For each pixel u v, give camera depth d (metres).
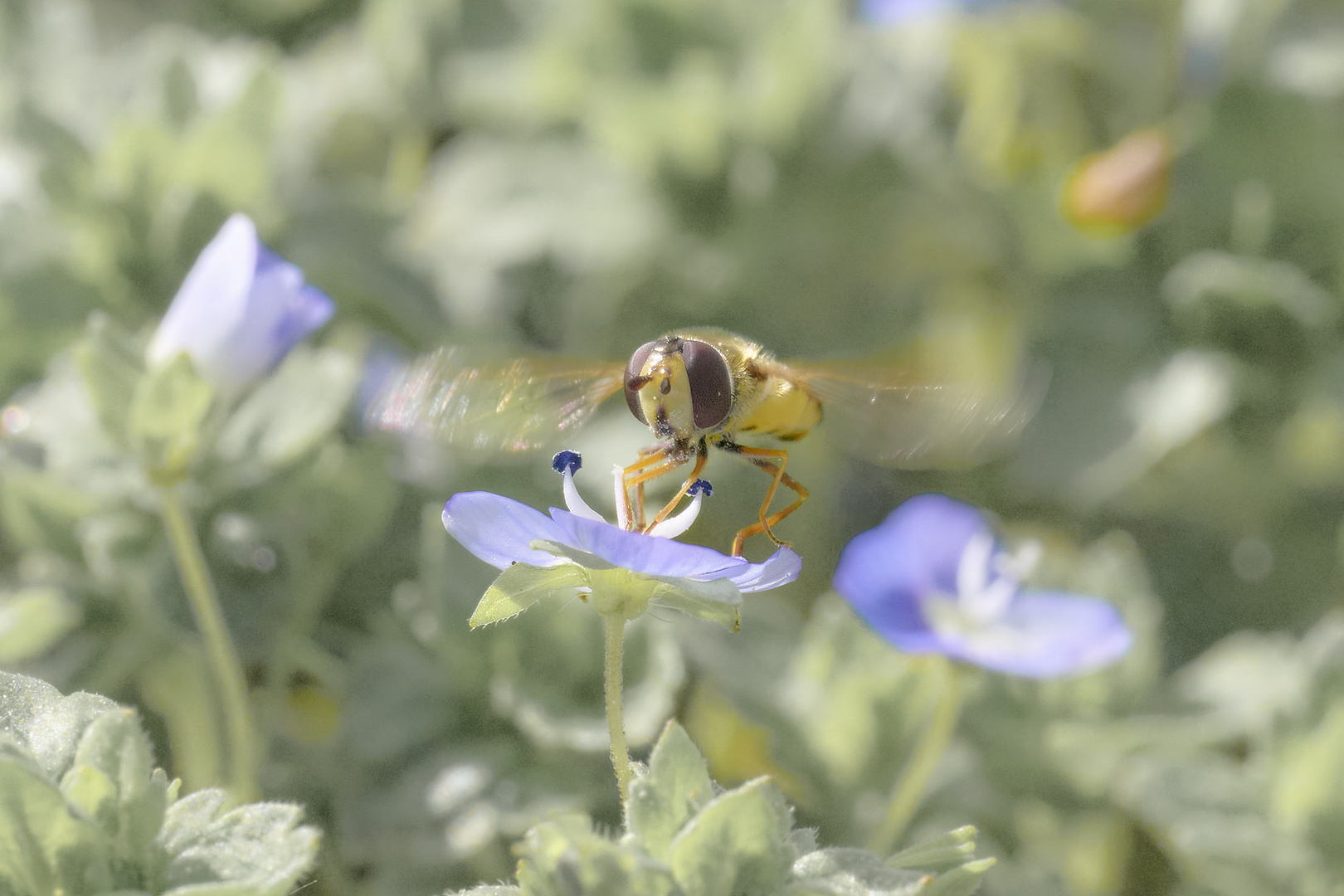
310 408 0.13
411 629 0.13
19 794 0.11
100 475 0.13
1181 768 0.13
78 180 0.14
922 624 0.13
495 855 0.13
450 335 0.14
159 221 0.14
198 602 0.12
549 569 0.11
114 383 0.12
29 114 0.14
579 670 0.13
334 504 0.13
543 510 0.14
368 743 0.13
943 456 0.12
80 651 0.13
